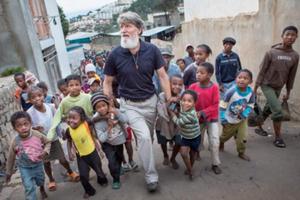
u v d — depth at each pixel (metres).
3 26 9.49
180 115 3.54
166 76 3.63
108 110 3.63
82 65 19.03
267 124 5.56
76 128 3.55
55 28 17.20
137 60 3.43
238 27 7.02
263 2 5.84
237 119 4.02
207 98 3.77
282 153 4.27
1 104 5.64
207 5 9.81
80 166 3.61
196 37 10.33
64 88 4.93
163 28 28.69
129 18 3.32
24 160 3.40
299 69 5.14
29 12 10.52
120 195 3.63
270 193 3.34
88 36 30.80
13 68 9.18
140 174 4.08
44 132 3.89
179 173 3.99
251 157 4.23
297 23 5.08
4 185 4.36
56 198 3.75
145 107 3.60
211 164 4.16
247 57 6.68
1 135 5.32
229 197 3.35
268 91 4.49
